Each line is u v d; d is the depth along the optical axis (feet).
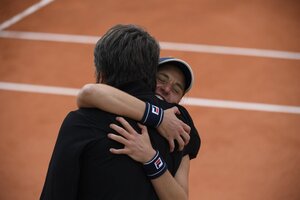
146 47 13.62
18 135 38.29
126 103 13.43
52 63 46.88
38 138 38.11
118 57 13.48
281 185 34.30
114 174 13.09
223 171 35.35
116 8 54.65
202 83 44.42
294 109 41.93
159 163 13.38
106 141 13.17
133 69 13.57
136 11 54.19
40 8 54.65
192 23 52.54
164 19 53.06
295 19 53.21
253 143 38.09
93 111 13.51
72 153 13.04
